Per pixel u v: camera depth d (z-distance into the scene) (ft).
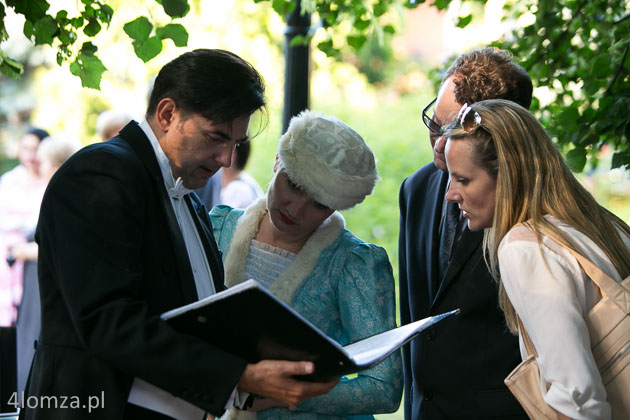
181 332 9.77
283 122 20.57
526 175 10.87
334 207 12.51
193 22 44.80
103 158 10.29
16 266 27.73
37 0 13.87
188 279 10.78
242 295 8.91
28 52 48.55
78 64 14.06
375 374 12.64
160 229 10.71
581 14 19.42
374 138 46.96
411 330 10.64
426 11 78.95
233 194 24.29
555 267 10.16
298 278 13.03
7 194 28.89
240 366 9.59
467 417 13.25
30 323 26.78
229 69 10.66
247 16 45.42
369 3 21.17
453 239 14.08
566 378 9.72
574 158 18.10
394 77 65.77
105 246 9.88
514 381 10.61
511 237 10.55
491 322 13.28
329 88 57.06
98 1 14.98
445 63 21.18
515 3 21.80
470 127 11.19
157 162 10.84
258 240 13.66
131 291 9.88
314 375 9.83
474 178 11.18
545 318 9.94
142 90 46.80
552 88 19.80
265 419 12.75
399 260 15.60
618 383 10.17
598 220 10.93
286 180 12.65
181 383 9.59
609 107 18.19
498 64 13.42
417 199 15.02
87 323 9.63
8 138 49.19
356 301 12.86
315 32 21.07
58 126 48.55
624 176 29.22
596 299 10.40
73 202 10.03
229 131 10.78
